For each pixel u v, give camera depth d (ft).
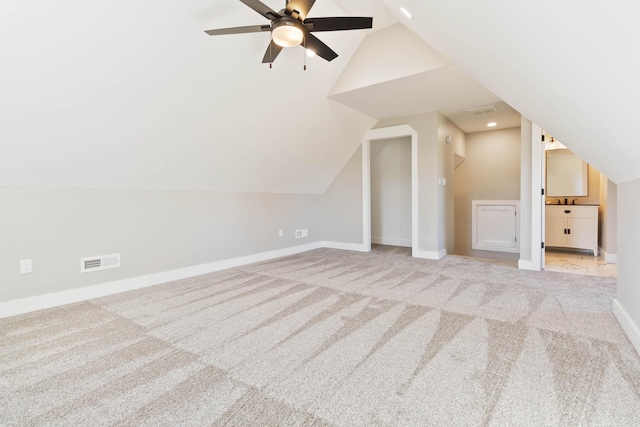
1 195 7.92
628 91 3.16
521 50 4.61
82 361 5.78
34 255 8.48
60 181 8.80
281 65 10.32
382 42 11.37
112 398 4.69
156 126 9.24
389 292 9.72
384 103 13.69
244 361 5.72
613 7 2.25
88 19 6.42
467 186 19.65
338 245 18.56
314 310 8.23
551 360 5.57
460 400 4.53
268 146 13.02
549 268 12.74
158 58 7.82
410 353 5.91
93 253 9.62
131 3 6.66
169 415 4.31
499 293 9.47
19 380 5.18
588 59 3.31
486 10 4.36
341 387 4.90
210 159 11.62
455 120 16.39
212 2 7.64
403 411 4.33
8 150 7.38
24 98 6.79
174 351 6.13
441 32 7.27
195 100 9.37
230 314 8.04
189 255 12.22
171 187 11.53
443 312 7.95
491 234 18.88
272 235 15.80
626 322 6.58
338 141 15.89
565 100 4.96
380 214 20.29
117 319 7.80
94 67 7.13
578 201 16.70
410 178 18.95
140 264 10.74
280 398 4.65
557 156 17.10
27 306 8.36
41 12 5.91
